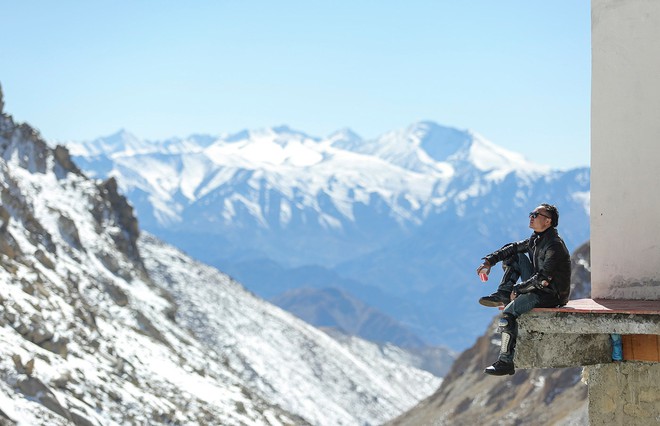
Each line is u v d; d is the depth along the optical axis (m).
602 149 10.55
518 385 79.75
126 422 33.12
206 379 50.16
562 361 9.76
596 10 10.60
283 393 145.00
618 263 10.44
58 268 55.84
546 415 66.50
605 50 10.54
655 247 10.20
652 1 10.24
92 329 42.97
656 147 10.22
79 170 94.94
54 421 28.55
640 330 8.91
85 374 34.66
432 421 85.44
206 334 149.88
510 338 9.41
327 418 146.62
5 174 59.22
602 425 10.32
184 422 37.56
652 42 10.25
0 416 26.41
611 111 10.50
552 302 9.36
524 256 9.91
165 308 79.31
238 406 46.59
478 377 91.81
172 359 49.78
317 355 172.62
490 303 9.74
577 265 78.56
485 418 77.06
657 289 10.17
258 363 150.50
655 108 10.23
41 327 34.41
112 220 92.62
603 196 10.55
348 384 168.75
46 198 79.19
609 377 10.29
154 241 179.62
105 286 63.47
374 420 159.50
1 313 33.66
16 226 54.09
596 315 9.09
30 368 29.86
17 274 40.72
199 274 173.38
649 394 9.98
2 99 84.69
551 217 9.59
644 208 10.27
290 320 187.75
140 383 39.62
